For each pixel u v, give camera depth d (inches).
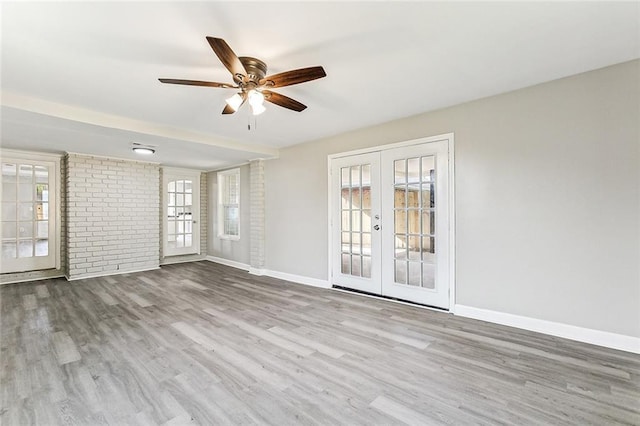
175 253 264.2
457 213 126.8
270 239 212.5
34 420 65.1
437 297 134.3
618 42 80.5
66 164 200.5
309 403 71.1
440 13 67.6
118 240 218.5
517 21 70.8
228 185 266.7
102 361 90.6
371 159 155.9
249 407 69.7
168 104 120.6
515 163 112.7
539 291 108.5
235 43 78.9
